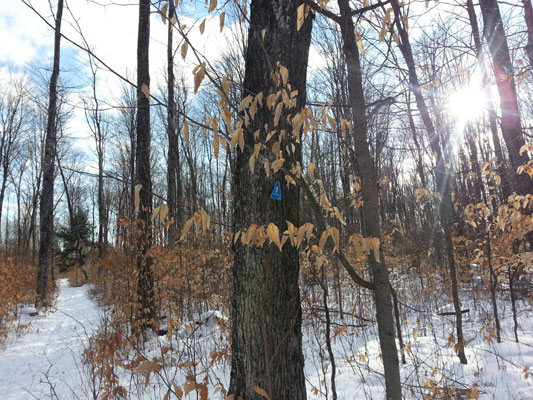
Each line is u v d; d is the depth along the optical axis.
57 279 33.41
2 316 9.07
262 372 2.71
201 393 1.77
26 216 34.31
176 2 1.57
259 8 2.87
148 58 8.60
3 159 26.09
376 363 5.04
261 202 2.76
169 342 6.20
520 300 7.86
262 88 2.72
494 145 7.44
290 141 2.22
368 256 1.89
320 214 1.72
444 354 5.25
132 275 7.27
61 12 6.42
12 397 4.81
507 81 4.26
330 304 8.21
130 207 7.33
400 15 1.97
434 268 9.20
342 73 5.49
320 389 4.08
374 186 1.87
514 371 4.29
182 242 7.92
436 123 4.88
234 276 2.94
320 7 1.95
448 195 5.06
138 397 3.93
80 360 6.46
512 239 5.21
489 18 4.78
